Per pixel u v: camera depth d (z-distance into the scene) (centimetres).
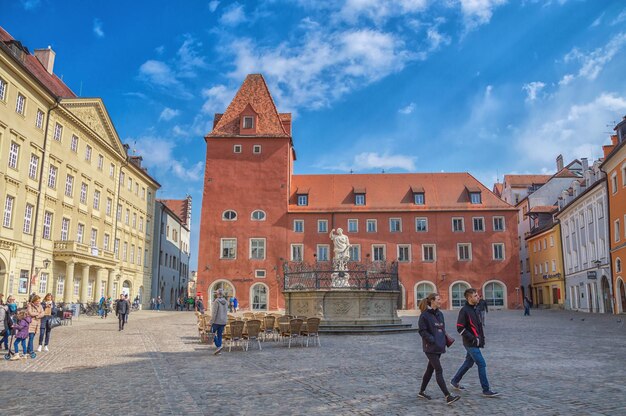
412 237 5575
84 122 4328
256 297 5419
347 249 2691
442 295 5438
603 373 1150
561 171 6775
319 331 2288
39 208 3631
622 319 3269
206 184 5650
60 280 3947
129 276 5497
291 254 5541
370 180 6081
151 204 6319
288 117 6312
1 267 3225
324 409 826
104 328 2756
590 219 4675
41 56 4522
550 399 876
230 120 5906
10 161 3312
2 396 945
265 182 5659
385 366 1302
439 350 859
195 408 840
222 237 5534
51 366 1338
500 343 1847
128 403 879
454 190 5869
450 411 797
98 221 4669
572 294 5238
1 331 1581
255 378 1132
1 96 3184
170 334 2373
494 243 5516
